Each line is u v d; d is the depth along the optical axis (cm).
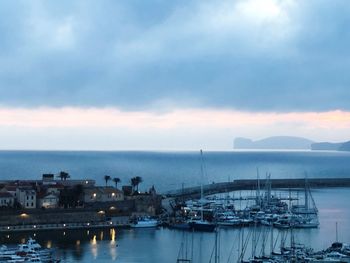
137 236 19162
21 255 14788
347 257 14812
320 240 18800
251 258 15088
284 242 17450
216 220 19938
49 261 14750
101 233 19625
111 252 16250
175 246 17312
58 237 18562
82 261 15012
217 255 15562
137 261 15100
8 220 19750
